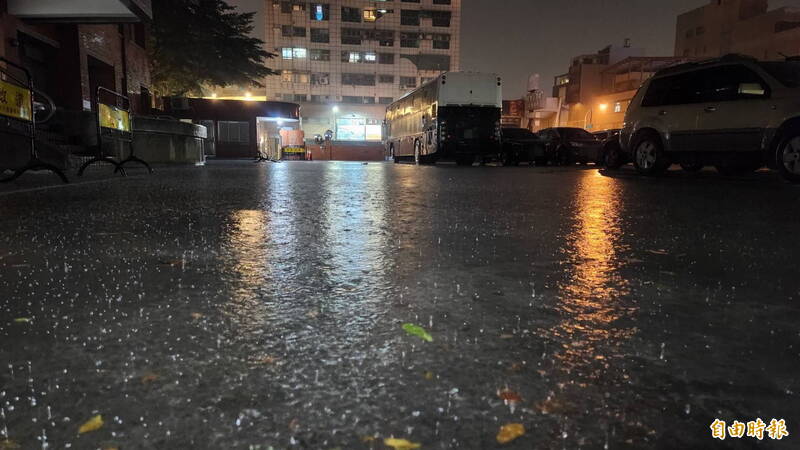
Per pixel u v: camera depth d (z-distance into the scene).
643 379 1.40
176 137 16.45
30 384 1.32
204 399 1.25
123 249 3.06
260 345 1.59
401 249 3.14
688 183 9.16
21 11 14.94
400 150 26.33
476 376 1.39
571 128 22.06
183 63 34.19
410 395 1.28
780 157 8.68
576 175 11.97
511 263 2.79
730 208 5.44
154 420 1.15
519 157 21.42
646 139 11.06
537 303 2.07
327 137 51.91
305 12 69.38
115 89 22.11
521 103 69.75
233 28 37.84
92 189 7.08
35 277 2.39
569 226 4.13
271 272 2.54
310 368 1.43
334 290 2.23
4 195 6.14
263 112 36.06
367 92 71.69
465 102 19.25
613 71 60.75
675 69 10.58
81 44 18.28
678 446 1.09
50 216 4.43
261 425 1.14
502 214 4.84
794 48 47.78
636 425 1.17
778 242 3.49
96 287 2.23
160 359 1.48
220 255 2.93
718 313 1.97
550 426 1.15
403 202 5.82
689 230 3.97
